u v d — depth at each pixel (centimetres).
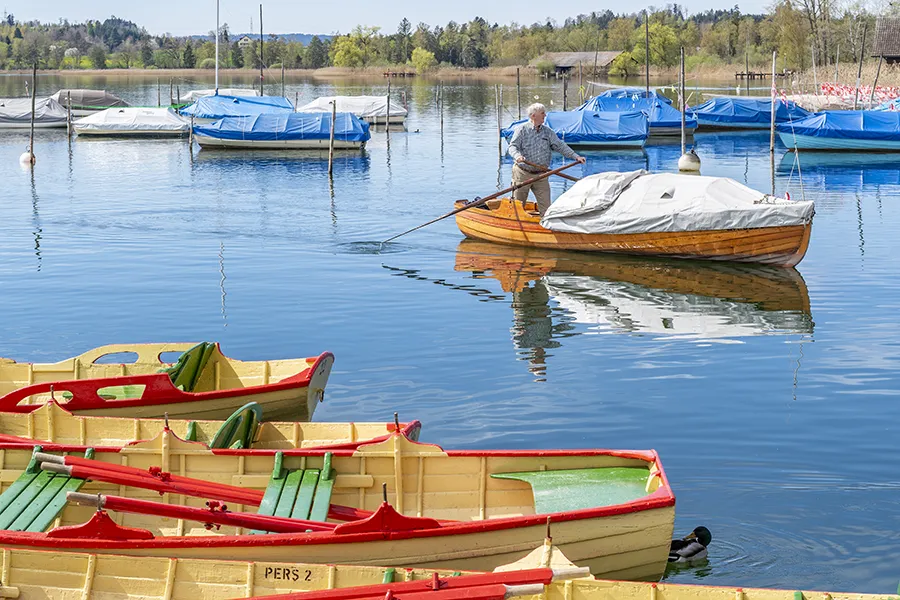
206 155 4328
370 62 15438
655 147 4684
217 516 794
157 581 743
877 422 1167
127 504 778
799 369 1373
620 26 13938
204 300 1775
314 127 4500
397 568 718
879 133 4294
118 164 3966
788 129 4375
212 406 1159
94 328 1589
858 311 1692
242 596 730
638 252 2125
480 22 16862
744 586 819
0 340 1516
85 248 2253
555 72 12425
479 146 4688
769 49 11506
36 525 818
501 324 1627
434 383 1328
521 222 2236
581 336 1557
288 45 16438
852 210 2788
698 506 961
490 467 903
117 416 1135
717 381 1327
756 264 2055
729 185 2097
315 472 902
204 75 14762
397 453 904
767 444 1107
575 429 1159
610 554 793
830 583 823
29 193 3112
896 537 896
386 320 1650
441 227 2544
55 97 5888
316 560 770
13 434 1036
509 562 790
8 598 740
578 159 2184
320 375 1205
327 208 2862
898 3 9100
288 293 1831
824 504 962
